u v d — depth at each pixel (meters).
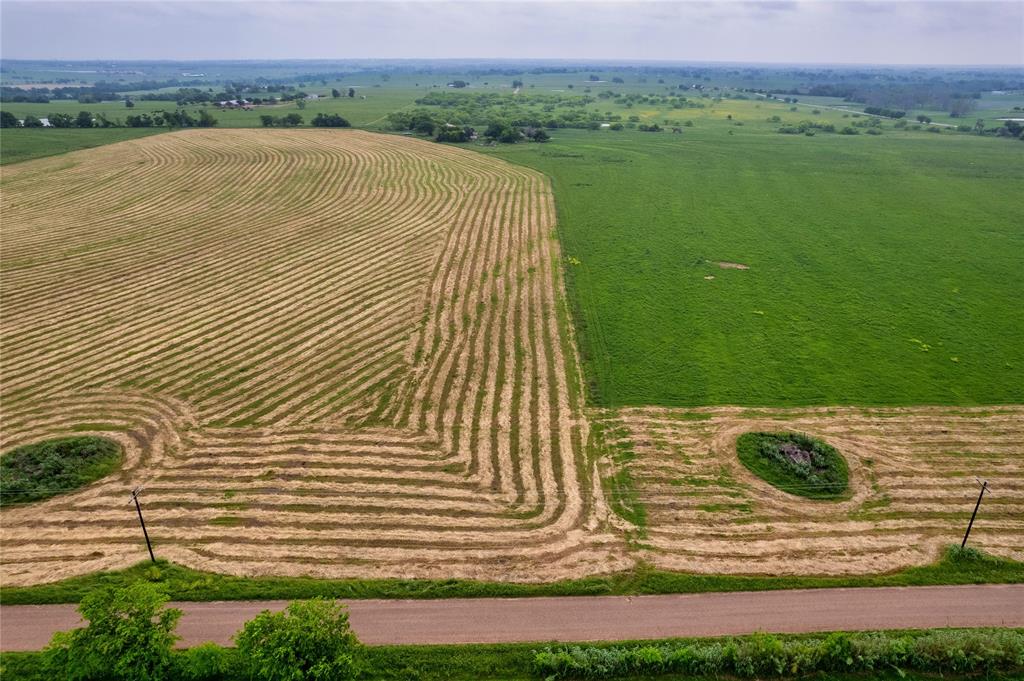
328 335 55.31
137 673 23.53
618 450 40.47
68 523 34.28
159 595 25.50
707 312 58.81
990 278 66.62
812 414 43.94
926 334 54.69
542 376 48.75
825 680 25.88
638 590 30.33
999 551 32.69
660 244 77.38
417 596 29.80
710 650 26.42
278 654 22.92
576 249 75.62
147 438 41.50
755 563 32.00
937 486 37.56
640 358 51.06
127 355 51.88
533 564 31.88
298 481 37.66
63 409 44.56
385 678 25.77
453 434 42.06
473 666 26.36
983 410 44.44
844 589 30.44
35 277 67.19
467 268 70.00
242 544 32.91
